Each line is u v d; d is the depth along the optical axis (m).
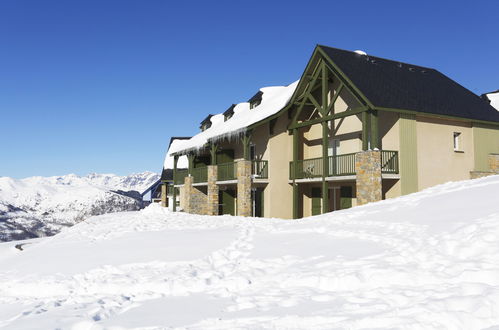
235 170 21.80
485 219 7.52
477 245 6.30
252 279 6.93
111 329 4.99
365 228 9.44
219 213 24.23
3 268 9.99
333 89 20.00
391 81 18.03
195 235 11.73
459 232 7.11
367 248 7.61
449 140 17.69
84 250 10.88
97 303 6.41
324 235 9.49
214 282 7.07
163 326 4.93
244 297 5.92
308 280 6.33
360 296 5.32
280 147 21.20
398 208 11.20
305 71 19.08
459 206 9.44
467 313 4.27
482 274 5.28
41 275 8.68
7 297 7.56
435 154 17.16
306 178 19.80
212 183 23.39
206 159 27.92
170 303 6.04
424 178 16.72
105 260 9.40
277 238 10.01
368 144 17.69
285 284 6.39
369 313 4.64
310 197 21.70
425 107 16.81
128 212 28.89
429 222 8.56
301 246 8.69
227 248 9.62
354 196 18.42
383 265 6.34
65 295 7.34
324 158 18.25
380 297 5.16
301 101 20.61
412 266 6.12
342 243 8.36
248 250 9.06
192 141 28.53
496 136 19.38
